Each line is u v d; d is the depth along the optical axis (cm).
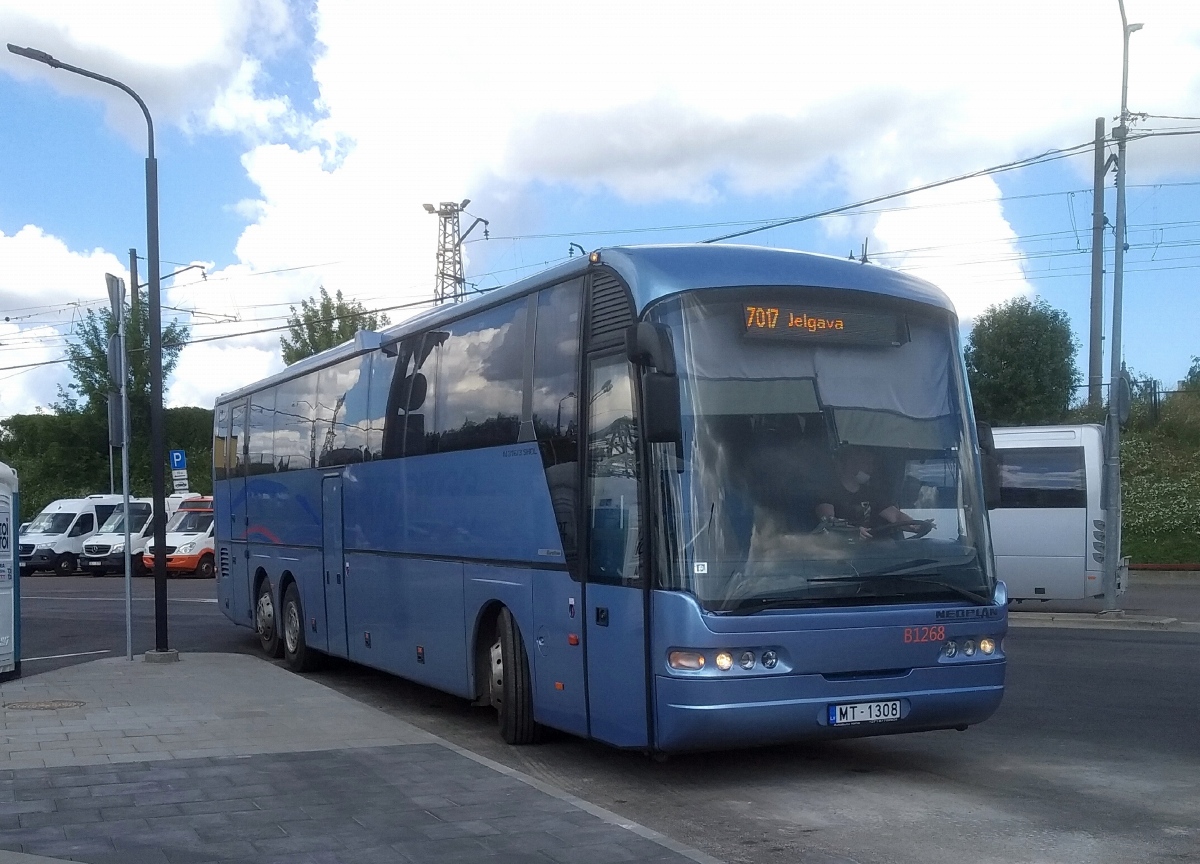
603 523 820
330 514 1373
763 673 740
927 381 840
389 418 1203
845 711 762
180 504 3747
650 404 725
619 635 790
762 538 757
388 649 1203
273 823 678
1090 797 789
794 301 805
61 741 926
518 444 940
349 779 788
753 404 777
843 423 798
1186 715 1095
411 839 645
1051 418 4088
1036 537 2083
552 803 722
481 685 1010
